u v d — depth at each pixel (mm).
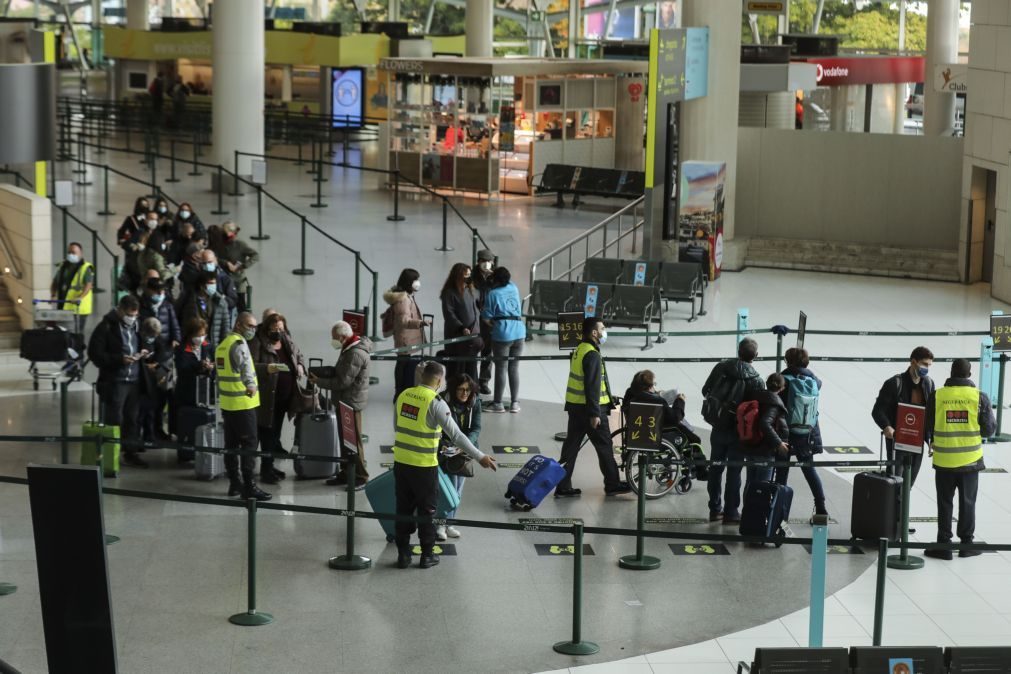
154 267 22016
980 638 11961
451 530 14453
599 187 37562
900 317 26078
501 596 12766
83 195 36844
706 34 29625
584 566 13594
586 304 23844
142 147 48094
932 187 30688
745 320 19688
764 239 31828
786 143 31750
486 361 19531
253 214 34812
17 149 24031
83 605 9742
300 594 12711
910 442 14000
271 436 16109
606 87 41312
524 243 32125
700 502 15641
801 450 14656
